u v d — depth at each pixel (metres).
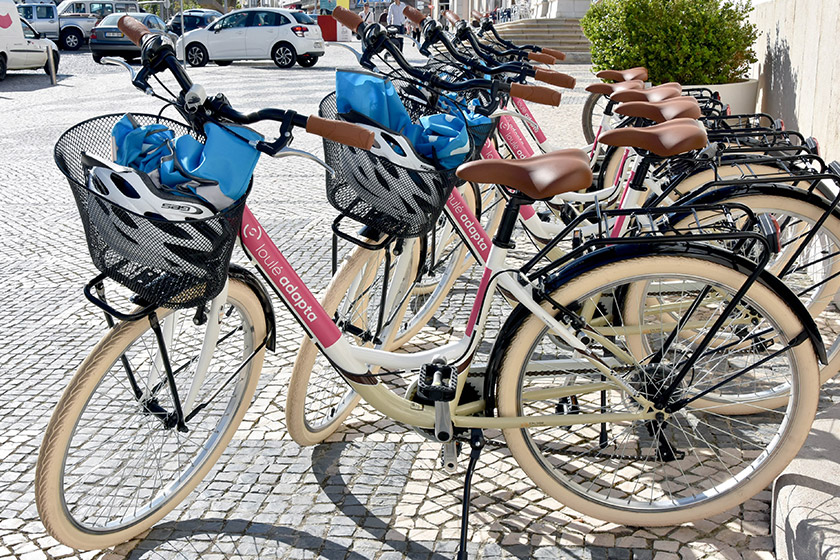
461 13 39.25
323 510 2.57
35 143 9.28
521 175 2.07
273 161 8.06
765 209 2.88
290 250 5.23
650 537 2.39
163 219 1.83
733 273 2.21
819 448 2.48
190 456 2.65
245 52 19.47
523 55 4.10
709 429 2.88
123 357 2.36
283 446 2.94
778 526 2.29
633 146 2.32
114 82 15.74
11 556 2.38
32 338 3.94
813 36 5.14
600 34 7.45
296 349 3.78
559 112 10.12
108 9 26.77
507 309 4.04
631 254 2.20
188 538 2.45
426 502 2.60
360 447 2.92
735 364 2.95
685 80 7.15
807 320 2.22
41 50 17.17
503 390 2.32
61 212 6.30
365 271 2.95
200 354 2.40
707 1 7.19
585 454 2.76
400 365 2.42
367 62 2.69
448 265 3.72
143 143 1.96
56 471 2.17
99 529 2.33
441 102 2.70
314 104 11.91
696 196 2.87
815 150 3.08
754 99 7.03
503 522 2.48
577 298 2.23
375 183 2.24
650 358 2.47
